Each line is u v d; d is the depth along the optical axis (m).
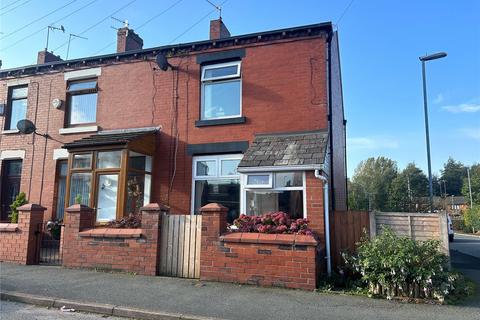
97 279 7.94
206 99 11.85
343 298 6.82
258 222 8.35
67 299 6.51
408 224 8.74
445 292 6.62
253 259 7.67
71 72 13.52
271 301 6.54
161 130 11.96
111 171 10.80
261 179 9.45
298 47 10.94
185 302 6.42
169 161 11.68
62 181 13.04
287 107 10.73
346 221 9.10
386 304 6.50
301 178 9.20
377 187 62.53
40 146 13.44
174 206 11.37
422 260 7.00
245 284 7.64
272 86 10.98
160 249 8.60
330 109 11.07
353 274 8.20
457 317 5.84
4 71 14.31
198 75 11.89
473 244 22.86
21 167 13.92
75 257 9.09
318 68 10.65
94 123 13.01
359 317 5.80
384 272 7.00
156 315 5.85
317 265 7.64
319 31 10.82
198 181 11.38
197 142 11.48
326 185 9.07
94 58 13.03
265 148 9.86
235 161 11.09
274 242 7.54
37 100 13.81
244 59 11.40
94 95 13.26
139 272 8.52
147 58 12.56
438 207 44.81
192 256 8.38
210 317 5.71
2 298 6.88
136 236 8.63
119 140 10.62
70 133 13.02
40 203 12.98
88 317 5.91
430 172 13.09
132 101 12.52
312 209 8.77
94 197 10.88
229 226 8.87
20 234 9.71
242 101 11.20
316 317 5.77
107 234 8.84
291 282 7.38
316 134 10.18
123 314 6.01
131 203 11.08
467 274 10.06
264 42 11.27
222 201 11.01
